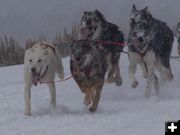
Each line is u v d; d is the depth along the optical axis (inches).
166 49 535.8
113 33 531.2
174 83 559.2
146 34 481.4
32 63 397.7
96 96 418.0
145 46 483.8
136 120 366.0
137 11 490.3
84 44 417.4
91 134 324.2
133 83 503.5
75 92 521.0
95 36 515.2
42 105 453.1
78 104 457.7
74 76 427.8
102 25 519.8
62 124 363.6
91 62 416.8
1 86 576.4
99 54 433.4
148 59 488.1
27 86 408.5
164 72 542.3
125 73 633.0
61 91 528.7
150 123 351.6
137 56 492.7
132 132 323.9
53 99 419.2
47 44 423.5
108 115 393.7
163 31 524.4
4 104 465.7
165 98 469.7
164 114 385.4
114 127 342.6
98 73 421.1
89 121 369.7
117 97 490.0
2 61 847.7
